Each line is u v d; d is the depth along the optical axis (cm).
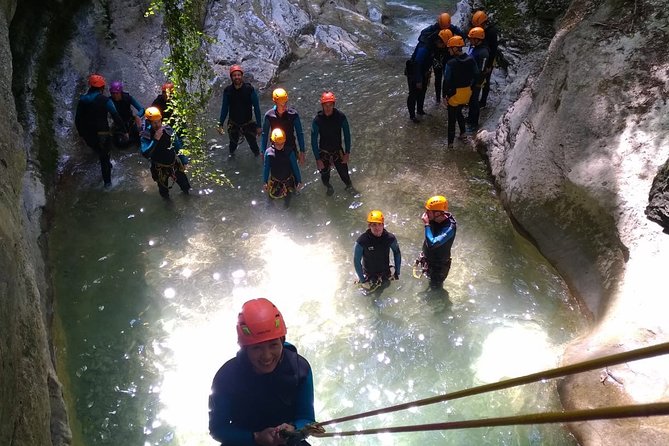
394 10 1369
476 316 555
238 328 223
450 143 805
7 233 330
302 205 710
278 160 653
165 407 486
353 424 467
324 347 532
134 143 810
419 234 658
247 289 595
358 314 562
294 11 1141
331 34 1132
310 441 452
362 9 1305
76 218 689
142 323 560
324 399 490
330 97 645
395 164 780
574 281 582
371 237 525
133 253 642
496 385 143
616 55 684
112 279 609
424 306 567
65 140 777
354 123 872
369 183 746
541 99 734
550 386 482
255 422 237
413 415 472
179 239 661
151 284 602
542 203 644
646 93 633
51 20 829
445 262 551
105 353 530
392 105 912
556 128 679
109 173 726
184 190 716
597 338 489
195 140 682
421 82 814
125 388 500
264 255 637
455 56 729
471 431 457
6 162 411
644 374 433
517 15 991
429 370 509
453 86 744
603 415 97
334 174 763
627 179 583
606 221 577
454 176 757
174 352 531
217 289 595
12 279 312
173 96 678
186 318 565
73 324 558
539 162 671
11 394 278
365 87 968
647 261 517
